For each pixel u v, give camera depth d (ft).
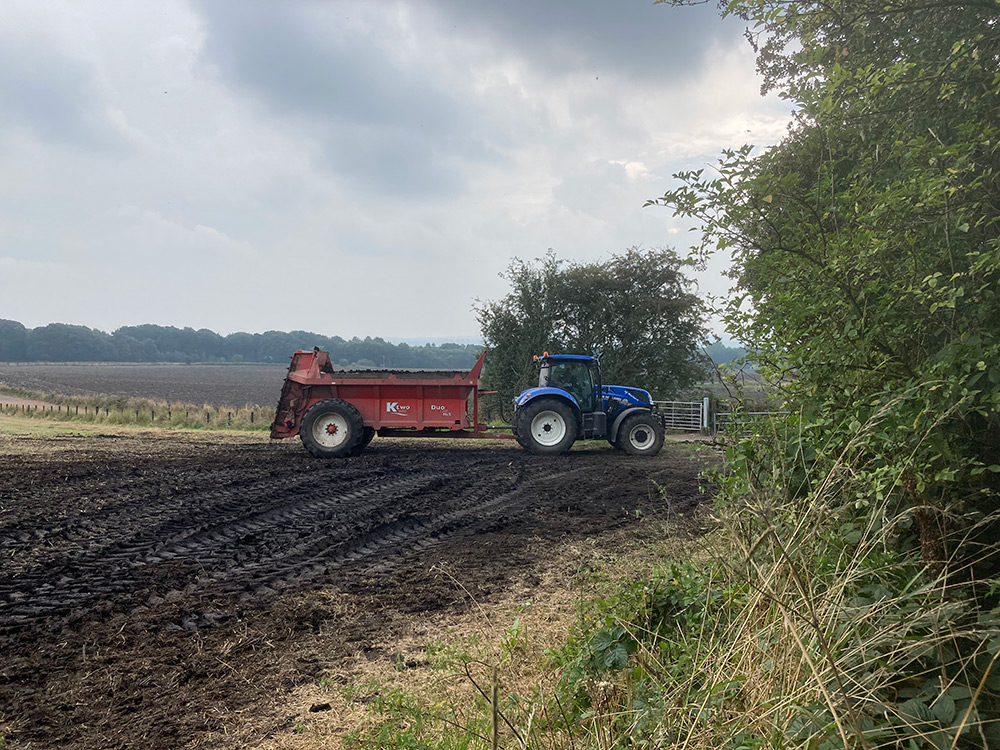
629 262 81.10
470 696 12.37
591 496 33.27
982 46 10.34
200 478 36.83
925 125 11.18
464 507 30.66
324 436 47.75
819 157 13.33
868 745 7.65
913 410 10.07
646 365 79.61
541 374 53.72
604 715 9.77
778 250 11.41
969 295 9.87
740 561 10.89
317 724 11.84
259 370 400.67
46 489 32.53
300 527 26.27
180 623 16.43
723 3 11.51
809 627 9.17
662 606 13.47
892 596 9.91
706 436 64.80
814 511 10.63
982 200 9.93
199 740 11.40
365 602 18.04
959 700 8.32
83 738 11.42
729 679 9.52
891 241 10.16
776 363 12.48
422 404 49.90
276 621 16.61
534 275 82.17
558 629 15.53
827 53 12.66
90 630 15.89
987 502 10.36
